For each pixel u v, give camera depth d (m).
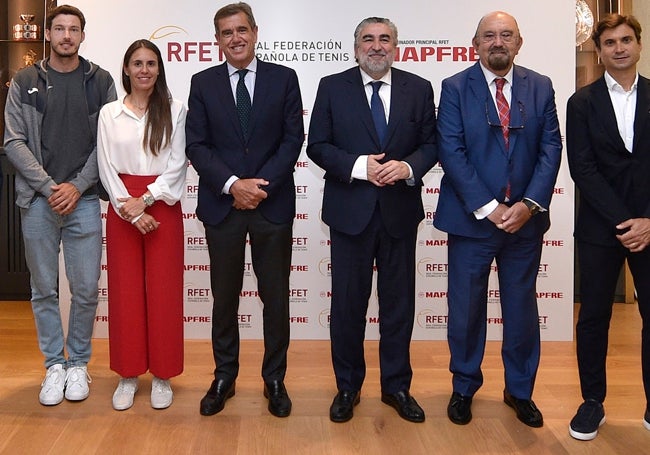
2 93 4.47
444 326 3.67
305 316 3.69
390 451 2.18
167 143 2.43
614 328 3.84
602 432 2.35
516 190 2.34
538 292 3.65
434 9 3.53
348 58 3.57
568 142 2.32
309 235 3.65
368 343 3.62
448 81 2.42
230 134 2.41
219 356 2.59
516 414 2.50
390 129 2.35
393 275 2.44
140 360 2.55
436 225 2.48
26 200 2.52
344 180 2.32
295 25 3.56
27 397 2.67
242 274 2.55
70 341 2.71
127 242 2.48
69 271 2.65
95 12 3.53
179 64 3.57
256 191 2.30
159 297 2.50
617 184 2.24
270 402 2.52
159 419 2.45
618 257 2.29
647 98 2.20
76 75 2.57
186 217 3.65
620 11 4.48
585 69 4.33
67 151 2.54
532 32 3.52
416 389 2.82
